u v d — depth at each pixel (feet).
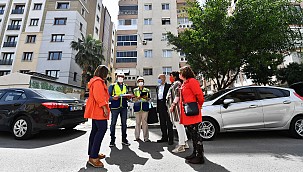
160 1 82.38
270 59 29.07
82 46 74.90
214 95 17.94
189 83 10.53
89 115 10.02
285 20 28.86
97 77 10.39
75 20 88.48
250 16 27.43
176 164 10.11
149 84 71.72
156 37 76.95
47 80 52.21
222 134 18.37
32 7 91.45
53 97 17.49
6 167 9.56
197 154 10.26
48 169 9.34
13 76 47.21
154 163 10.31
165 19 80.12
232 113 15.79
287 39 30.55
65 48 84.84
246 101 16.17
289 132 16.30
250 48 27.86
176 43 37.32
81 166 9.82
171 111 12.71
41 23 88.58
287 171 8.96
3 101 17.35
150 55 75.25
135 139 16.83
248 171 9.00
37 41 86.38
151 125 25.12
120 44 92.94
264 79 37.40
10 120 16.29
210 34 28.66
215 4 30.76
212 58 31.17
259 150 12.68
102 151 12.94
